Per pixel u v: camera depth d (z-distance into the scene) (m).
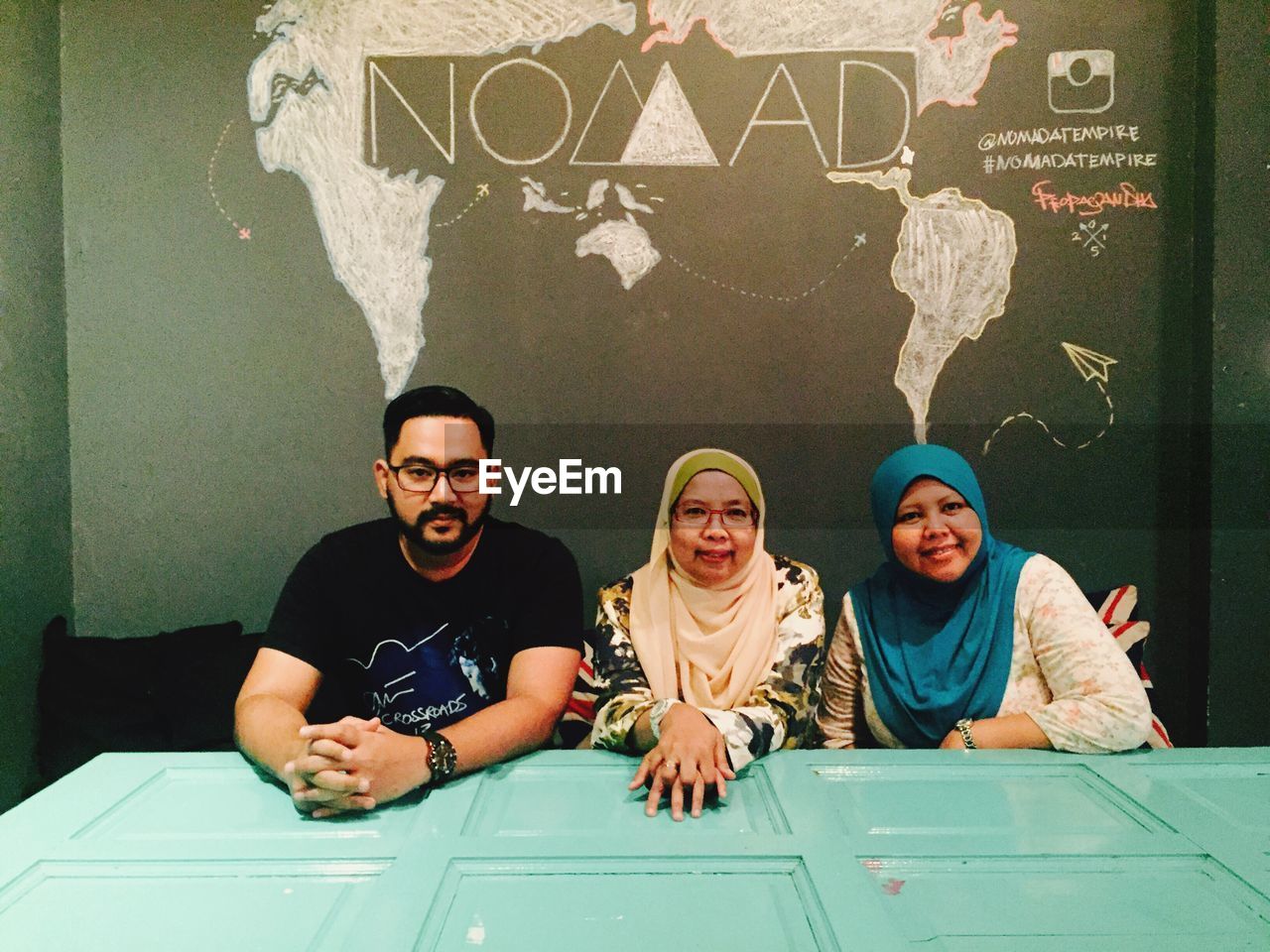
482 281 2.19
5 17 1.96
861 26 2.12
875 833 1.12
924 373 2.18
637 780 1.27
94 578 2.23
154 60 2.14
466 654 1.63
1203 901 0.95
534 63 2.14
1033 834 1.11
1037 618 1.62
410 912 0.92
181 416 2.21
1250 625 2.10
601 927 0.91
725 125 2.15
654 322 2.19
